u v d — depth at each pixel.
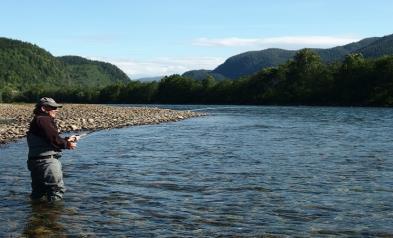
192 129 26.06
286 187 9.34
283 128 26.75
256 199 8.30
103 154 14.77
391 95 85.44
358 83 94.06
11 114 41.12
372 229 6.45
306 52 111.69
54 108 8.43
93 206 7.76
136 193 8.80
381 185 9.50
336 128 26.48
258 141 19.00
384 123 31.14
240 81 119.69
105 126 27.38
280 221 6.86
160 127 27.73
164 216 7.14
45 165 8.10
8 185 9.50
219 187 9.36
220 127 27.73
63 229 6.43
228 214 7.26
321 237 6.11
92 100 147.62
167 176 10.68
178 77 133.12
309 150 15.71
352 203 7.96
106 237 6.09
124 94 141.88
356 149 15.95
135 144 17.86
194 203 7.99
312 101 101.06
